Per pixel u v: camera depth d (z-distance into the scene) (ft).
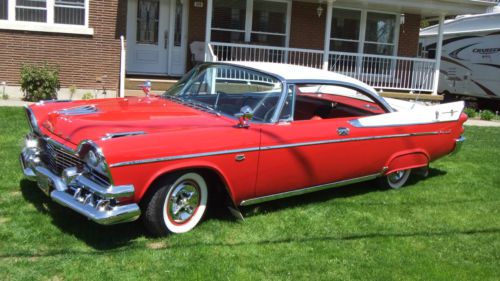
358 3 47.01
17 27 37.09
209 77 17.21
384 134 18.44
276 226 15.40
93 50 38.86
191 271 12.00
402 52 53.21
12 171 18.10
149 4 43.98
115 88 39.78
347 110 19.58
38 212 14.78
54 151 13.80
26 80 35.96
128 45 43.96
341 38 50.83
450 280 12.76
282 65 17.85
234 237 14.30
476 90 59.41
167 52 45.14
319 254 13.64
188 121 14.52
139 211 12.70
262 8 47.37
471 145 32.32
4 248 12.47
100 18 38.55
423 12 50.96
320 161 16.61
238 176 14.58
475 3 47.09
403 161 19.62
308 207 17.44
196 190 14.33
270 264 12.78
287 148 15.52
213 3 45.80
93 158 12.26
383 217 17.12
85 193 12.86
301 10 48.55
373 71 52.47
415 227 16.37
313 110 18.99
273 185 15.64
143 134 13.00
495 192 21.16
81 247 12.84
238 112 15.71
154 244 13.43
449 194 20.42
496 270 13.55
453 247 14.96
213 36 46.29
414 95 48.03
